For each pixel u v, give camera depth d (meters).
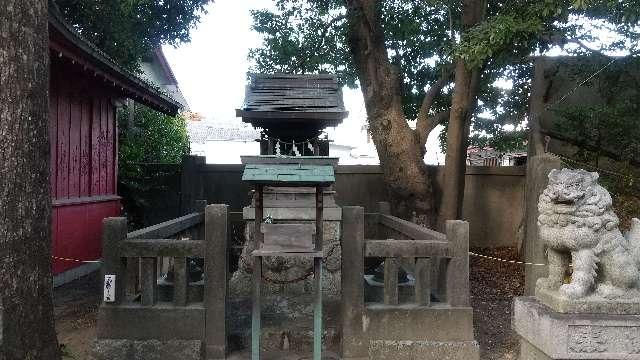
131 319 5.03
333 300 6.09
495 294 8.28
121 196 11.73
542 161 5.37
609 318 4.07
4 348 3.33
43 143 3.60
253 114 5.78
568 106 9.02
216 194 10.80
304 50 10.71
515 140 12.14
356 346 5.10
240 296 6.24
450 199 8.55
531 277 5.41
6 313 3.34
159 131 16.19
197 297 5.42
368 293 5.78
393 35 10.55
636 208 7.80
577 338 4.06
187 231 7.11
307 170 4.69
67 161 8.73
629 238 4.44
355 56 8.69
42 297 3.57
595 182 4.27
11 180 3.39
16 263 3.40
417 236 6.13
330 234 6.42
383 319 5.12
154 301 5.12
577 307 4.14
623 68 8.42
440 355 5.07
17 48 3.42
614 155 8.77
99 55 7.09
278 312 5.87
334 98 6.25
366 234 8.23
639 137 8.25
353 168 10.90
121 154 12.05
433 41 10.70
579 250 4.23
